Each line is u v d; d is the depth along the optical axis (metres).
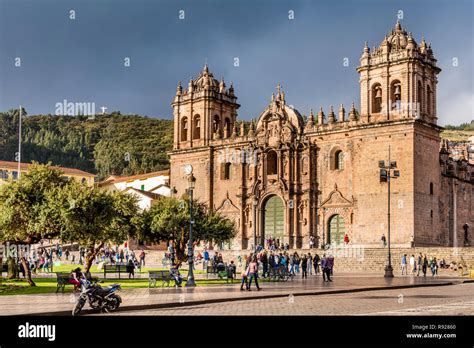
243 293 43.38
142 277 65.69
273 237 103.50
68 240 54.09
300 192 101.50
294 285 52.47
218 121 116.06
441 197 98.00
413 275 73.19
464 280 61.62
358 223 93.38
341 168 97.81
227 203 109.69
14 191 53.06
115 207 57.84
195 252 99.62
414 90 90.38
